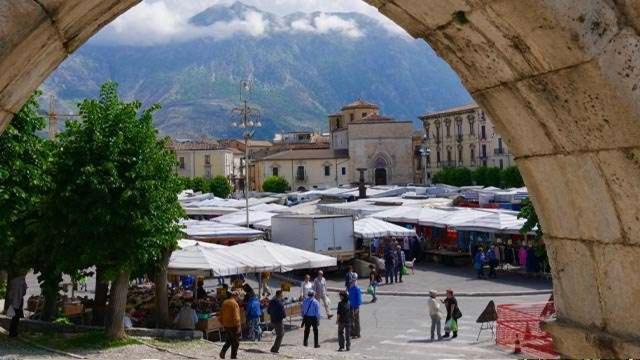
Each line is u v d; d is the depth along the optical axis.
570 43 3.41
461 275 30.69
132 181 15.30
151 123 16.09
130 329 17.27
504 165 100.69
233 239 31.22
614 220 3.94
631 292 3.98
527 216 18.94
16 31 3.16
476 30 3.91
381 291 26.84
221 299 19.94
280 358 15.02
